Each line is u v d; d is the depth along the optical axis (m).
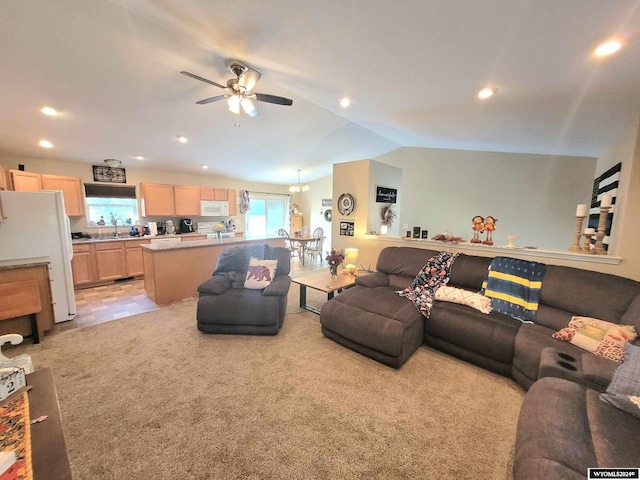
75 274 4.53
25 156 4.34
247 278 3.17
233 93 2.58
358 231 4.51
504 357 2.19
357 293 3.01
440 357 2.53
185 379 2.15
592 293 2.18
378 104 3.04
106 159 4.88
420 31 1.59
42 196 3.01
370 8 1.46
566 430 1.17
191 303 3.90
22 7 1.87
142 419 1.74
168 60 2.54
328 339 2.84
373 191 4.50
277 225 8.62
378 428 1.69
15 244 2.90
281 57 2.29
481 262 2.94
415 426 1.71
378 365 2.38
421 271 3.22
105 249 4.82
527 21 1.36
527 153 5.08
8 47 2.20
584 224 4.81
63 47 2.27
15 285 2.60
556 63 1.71
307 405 1.88
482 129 3.45
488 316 2.44
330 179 8.21
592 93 2.06
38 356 2.48
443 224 5.85
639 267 2.36
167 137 4.28
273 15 1.71
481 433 1.66
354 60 2.09
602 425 1.19
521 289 2.52
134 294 4.33
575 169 4.81
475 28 1.48
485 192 5.46
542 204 5.09
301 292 3.73
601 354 1.77
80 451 1.51
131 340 2.79
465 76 2.04
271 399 1.94
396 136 4.80
